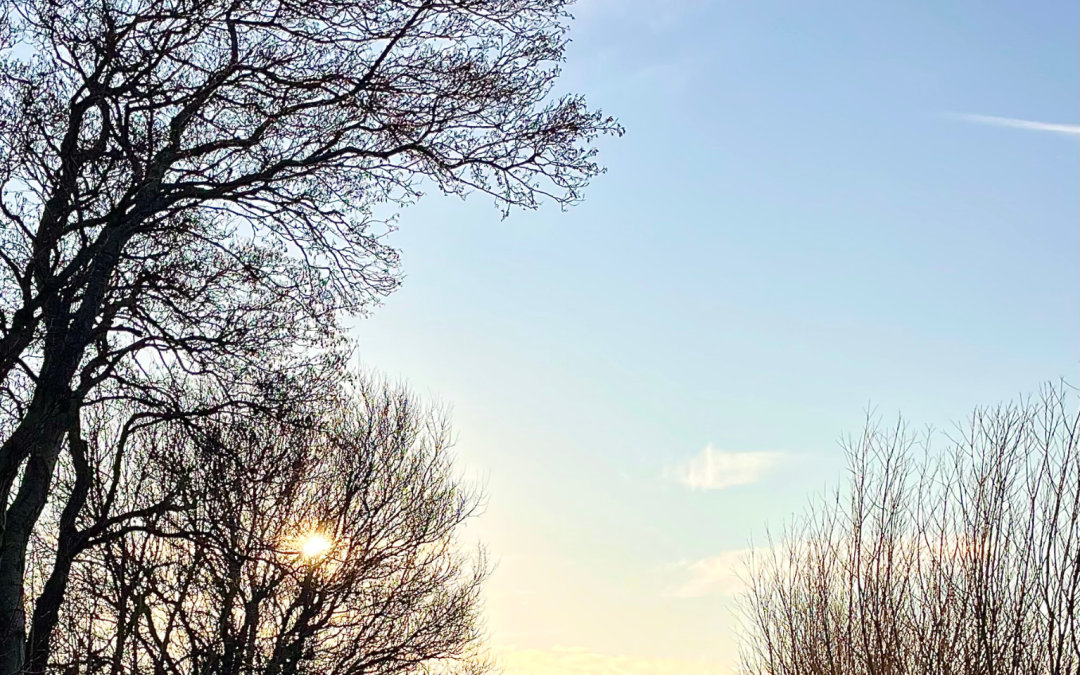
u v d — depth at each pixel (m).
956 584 16.44
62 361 13.34
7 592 13.48
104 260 13.44
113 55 13.01
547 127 14.23
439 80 13.95
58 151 13.09
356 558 24.09
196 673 20.95
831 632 19.06
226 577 20.62
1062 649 14.70
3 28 12.98
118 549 19.73
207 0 13.18
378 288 14.82
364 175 14.44
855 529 18.22
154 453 18.16
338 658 24.55
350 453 22.89
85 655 19.48
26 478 13.91
